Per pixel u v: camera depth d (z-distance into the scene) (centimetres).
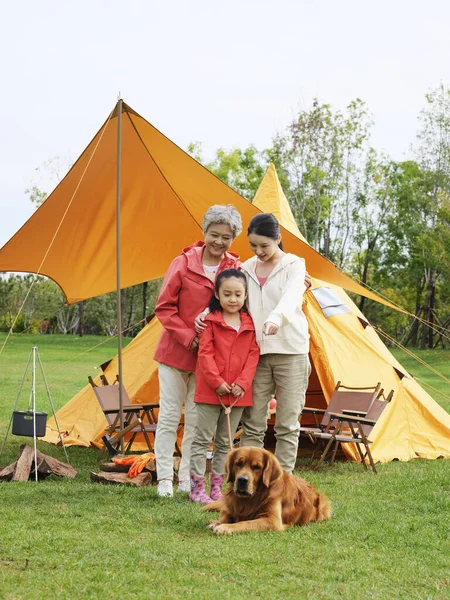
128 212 840
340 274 835
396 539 449
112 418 833
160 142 737
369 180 4284
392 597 333
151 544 401
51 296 5116
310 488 491
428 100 3934
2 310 4978
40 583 330
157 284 5328
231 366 524
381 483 682
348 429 842
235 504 450
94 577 339
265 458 445
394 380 916
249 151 4406
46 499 534
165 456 564
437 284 4294
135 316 5503
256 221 532
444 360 3075
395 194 4150
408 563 394
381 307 4653
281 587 338
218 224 557
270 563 375
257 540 414
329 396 870
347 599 324
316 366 882
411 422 901
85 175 764
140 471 629
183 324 556
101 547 391
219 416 538
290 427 533
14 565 357
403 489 650
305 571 365
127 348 952
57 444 895
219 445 541
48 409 1345
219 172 4328
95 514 481
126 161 771
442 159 3941
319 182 4153
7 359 2844
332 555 398
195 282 561
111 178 786
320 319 916
